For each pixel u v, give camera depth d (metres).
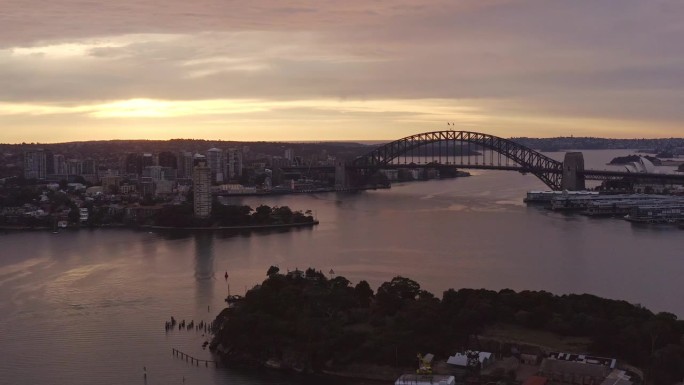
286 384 141.25
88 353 157.62
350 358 146.62
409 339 146.62
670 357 131.12
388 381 141.12
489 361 139.25
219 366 150.25
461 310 154.12
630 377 130.38
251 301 169.25
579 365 131.00
